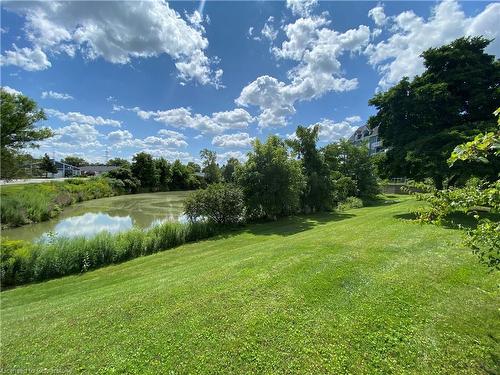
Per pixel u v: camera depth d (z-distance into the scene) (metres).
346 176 33.62
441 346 3.48
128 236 12.62
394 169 15.47
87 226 21.72
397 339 3.64
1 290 8.88
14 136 30.61
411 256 6.62
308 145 25.16
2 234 18.44
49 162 72.12
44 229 20.34
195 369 3.34
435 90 13.74
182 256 11.28
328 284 5.21
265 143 20.69
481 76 14.02
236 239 14.12
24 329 4.68
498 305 4.28
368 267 5.95
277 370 3.25
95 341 4.04
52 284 9.14
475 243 3.34
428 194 3.59
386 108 16.17
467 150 2.60
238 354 3.54
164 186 69.56
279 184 19.78
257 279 5.67
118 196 51.16
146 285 6.39
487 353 3.34
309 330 3.91
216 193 17.28
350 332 3.82
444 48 15.05
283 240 11.37
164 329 4.17
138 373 3.33
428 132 14.48
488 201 2.85
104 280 8.94
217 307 4.66
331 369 3.22
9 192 26.34
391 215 14.58
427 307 4.31
